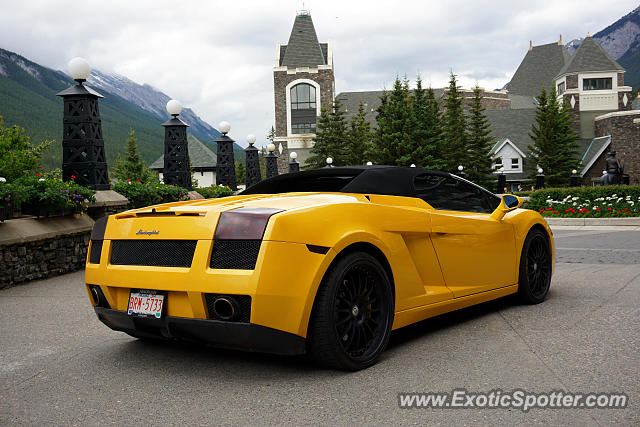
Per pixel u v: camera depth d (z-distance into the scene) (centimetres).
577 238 996
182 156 1261
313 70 6944
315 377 269
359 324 281
